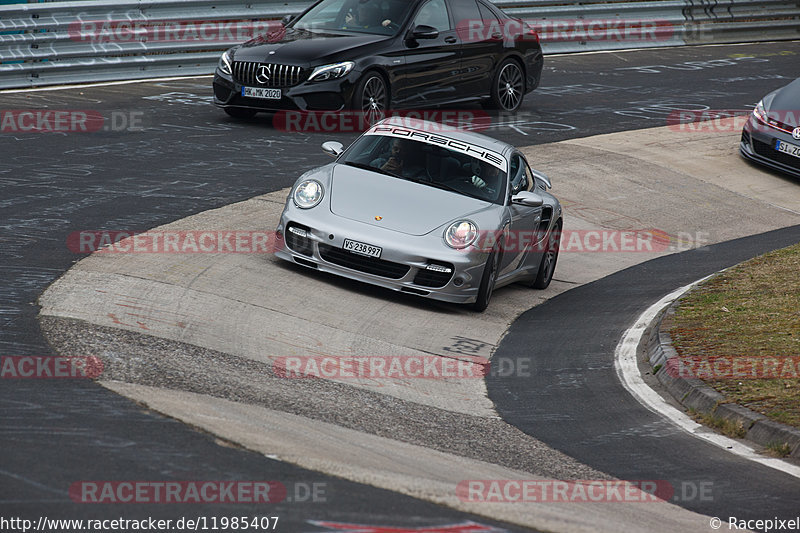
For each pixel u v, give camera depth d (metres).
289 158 45.62
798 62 88.00
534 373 26.59
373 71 52.16
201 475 16.03
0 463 15.60
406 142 34.53
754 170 56.19
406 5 55.28
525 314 32.94
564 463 20.19
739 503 18.45
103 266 28.91
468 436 21.23
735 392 24.39
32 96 54.44
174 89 59.72
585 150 54.88
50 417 17.95
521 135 56.19
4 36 54.78
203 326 25.39
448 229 30.80
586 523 16.25
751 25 96.38
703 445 21.97
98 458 16.25
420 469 18.09
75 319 24.19
